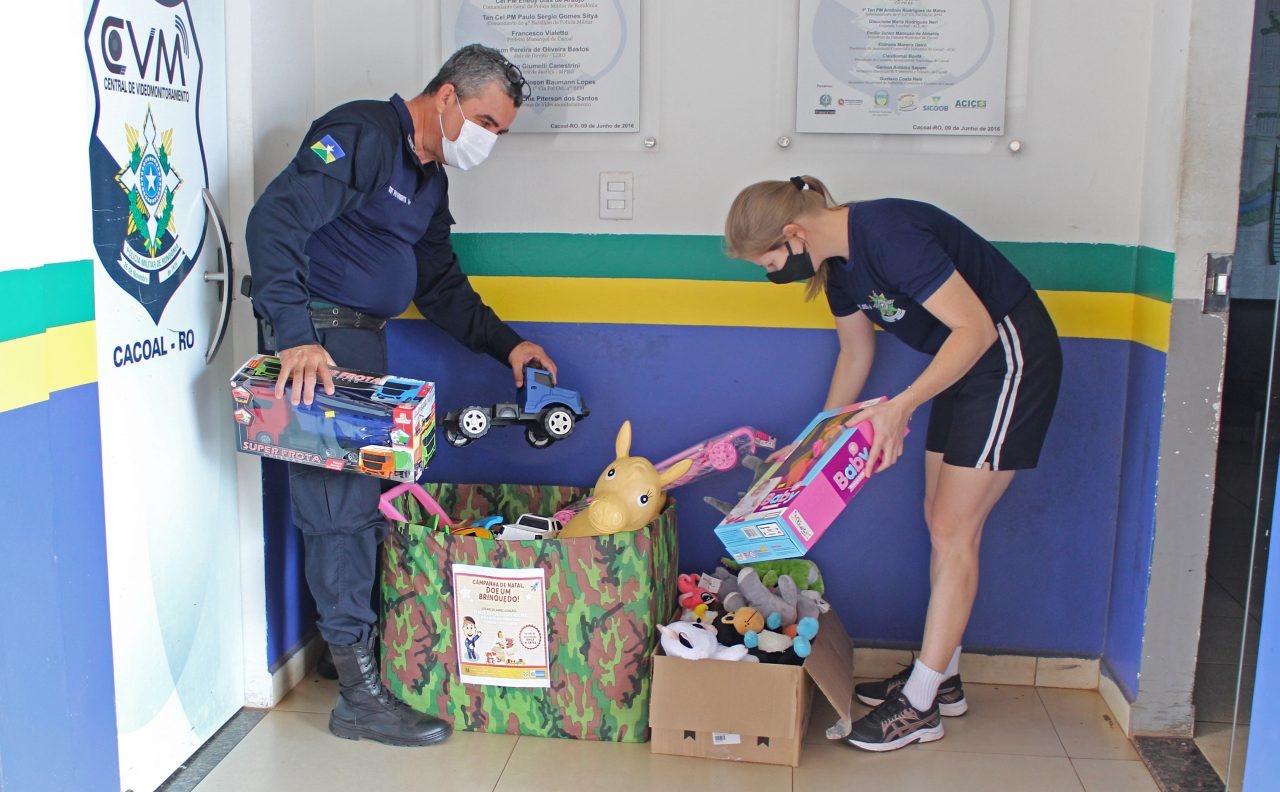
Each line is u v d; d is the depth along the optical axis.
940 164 2.73
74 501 1.97
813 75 2.71
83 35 1.94
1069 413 2.79
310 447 2.28
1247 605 2.23
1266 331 3.97
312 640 2.98
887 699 2.62
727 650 2.49
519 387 2.73
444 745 2.57
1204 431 2.51
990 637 2.90
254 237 2.22
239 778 2.41
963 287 2.23
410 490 2.68
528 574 2.50
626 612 2.51
